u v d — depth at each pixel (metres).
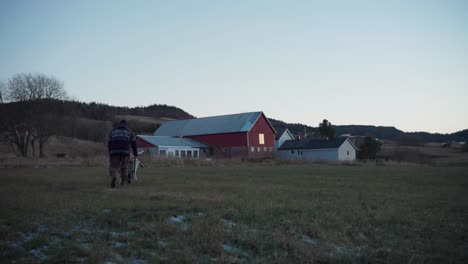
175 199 10.36
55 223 7.58
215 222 8.03
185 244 6.79
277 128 86.38
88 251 6.16
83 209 8.70
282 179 18.55
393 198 12.47
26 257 5.94
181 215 8.69
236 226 7.78
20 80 59.09
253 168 30.34
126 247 6.48
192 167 30.92
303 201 11.03
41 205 9.18
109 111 129.38
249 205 9.84
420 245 7.51
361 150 76.00
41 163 31.77
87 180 15.72
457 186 16.83
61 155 51.97
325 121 102.12
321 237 7.58
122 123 13.39
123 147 13.11
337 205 10.67
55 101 62.25
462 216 9.97
